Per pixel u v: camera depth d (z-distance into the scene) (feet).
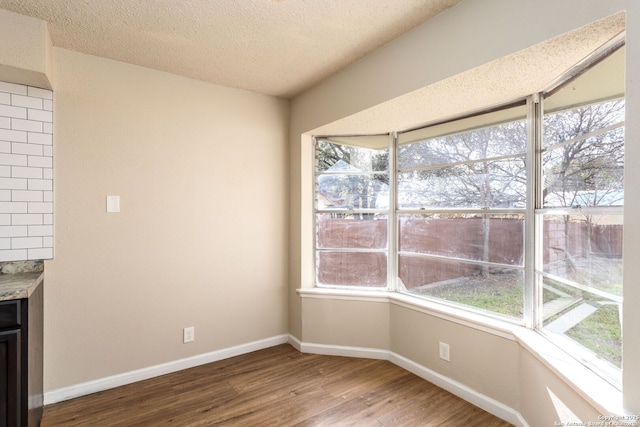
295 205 9.40
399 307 8.21
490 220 6.75
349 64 7.28
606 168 4.48
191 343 8.11
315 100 8.47
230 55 6.84
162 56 6.89
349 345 8.77
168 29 5.85
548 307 5.68
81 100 6.72
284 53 6.75
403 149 8.67
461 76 5.22
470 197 7.13
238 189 8.77
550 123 5.68
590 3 3.75
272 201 9.38
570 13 3.92
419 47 5.74
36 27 5.43
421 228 8.20
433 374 7.32
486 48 4.76
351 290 8.96
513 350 5.90
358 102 7.08
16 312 4.60
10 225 5.96
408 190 8.52
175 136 7.81
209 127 8.29
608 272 4.44
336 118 7.74
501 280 6.55
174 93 7.79
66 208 6.59
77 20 5.53
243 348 8.91
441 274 7.73
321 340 8.95
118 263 7.17
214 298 8.43
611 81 4.38
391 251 8.84
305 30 5.90
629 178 3.47
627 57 3.47
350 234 9.22
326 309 8.91
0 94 5.85
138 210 7.38
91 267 6.87
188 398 6.73
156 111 7.56
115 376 7.16
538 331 5.82
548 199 5.73
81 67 6.71
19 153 6.03
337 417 6.12
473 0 4.92
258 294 9.16
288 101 9.64
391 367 8.11
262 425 5.89
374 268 9.02
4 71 5.43
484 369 6.35
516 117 6.31
